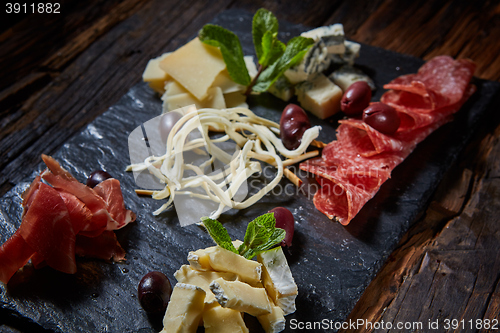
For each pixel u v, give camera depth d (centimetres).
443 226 39
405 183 40
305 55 45
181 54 46
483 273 35
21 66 53
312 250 36
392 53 51
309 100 45
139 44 55
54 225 34
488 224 38
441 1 58
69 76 52
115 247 35
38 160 45
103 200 36
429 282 35
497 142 44
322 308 33
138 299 32
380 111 40
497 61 52
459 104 44
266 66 46
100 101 49
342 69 47
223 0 60
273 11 59
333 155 40
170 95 45
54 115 48
